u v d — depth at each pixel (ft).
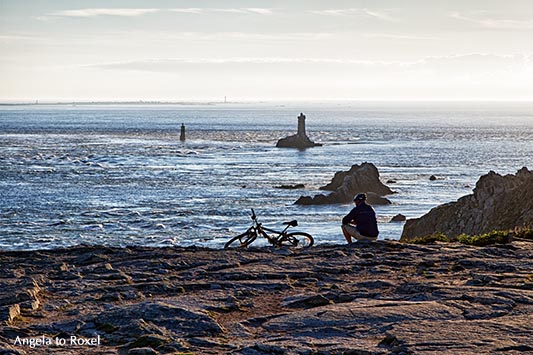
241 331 39.27
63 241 213.66
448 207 151.02
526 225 120.16
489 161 542.57
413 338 35.47
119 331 38.60
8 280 52.85
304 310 43.45
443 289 47.44
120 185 374.02
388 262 60.70
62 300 46.68
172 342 36.27
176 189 358.43
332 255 64.59
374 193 315.58
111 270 57.11
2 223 245.86
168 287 49.96
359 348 34.73
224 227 241.55
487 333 36.50
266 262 60.85
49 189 352.49
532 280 50.90
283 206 300.40
